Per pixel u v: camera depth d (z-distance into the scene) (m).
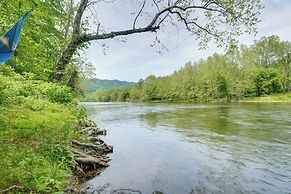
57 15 10.85
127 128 20.14
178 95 100.12
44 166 5.73
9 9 6.26
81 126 14.39
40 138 7.49
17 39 3.51
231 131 17.08
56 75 14.35
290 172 8.38
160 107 55.50
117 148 12.23
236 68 79.62
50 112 11.71
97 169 8.41
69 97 16.06
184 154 10.95
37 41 8.90
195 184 7.34
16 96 11.52
